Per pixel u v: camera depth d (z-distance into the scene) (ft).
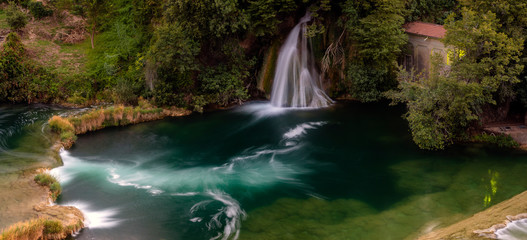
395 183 75.77
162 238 58.23
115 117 106.42
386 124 107.76
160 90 115.24
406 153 89.35
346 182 76.95
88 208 66.18
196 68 113.91
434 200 68.23
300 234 58.59
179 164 85.81
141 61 122.11
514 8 87.15
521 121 97.19
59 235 56.13
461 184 73.67
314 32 119.24
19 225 53.72
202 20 111.96
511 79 84.74
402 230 58.75
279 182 77.30
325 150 92.68
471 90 80.89
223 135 102.47
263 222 62.64
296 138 100.32
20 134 95.35
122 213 65.00
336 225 61.05
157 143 97.14
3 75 117.39
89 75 122.83
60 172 79.56
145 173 80.94
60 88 119.85
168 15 115.75
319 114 117.29
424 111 90.17
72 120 100.63
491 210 61.52
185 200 69.87
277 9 120.47
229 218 63.93
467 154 86.58
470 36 83.87
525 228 54.13
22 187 69.00
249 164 85.92
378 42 117.50
